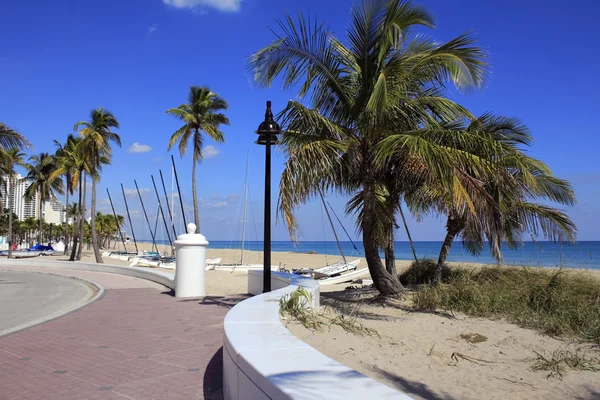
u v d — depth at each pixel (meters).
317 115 9.81
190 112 35.25
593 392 5.66
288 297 7.56
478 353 7.25
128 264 45.72
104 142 39.72
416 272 15.29
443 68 9.88
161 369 5.66
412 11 9.45
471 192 9.62
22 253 66.81
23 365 5.90
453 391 5.58
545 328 8.64
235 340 4.16
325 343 6.61
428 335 8.23
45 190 67.75
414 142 8.98
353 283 24.22
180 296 13.25
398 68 9.67
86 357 6.28
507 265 14.15
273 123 9.83
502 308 10.03
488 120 11.71
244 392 3.50
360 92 10.08
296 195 9.59
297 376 3.00
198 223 36.06
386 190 12.76
